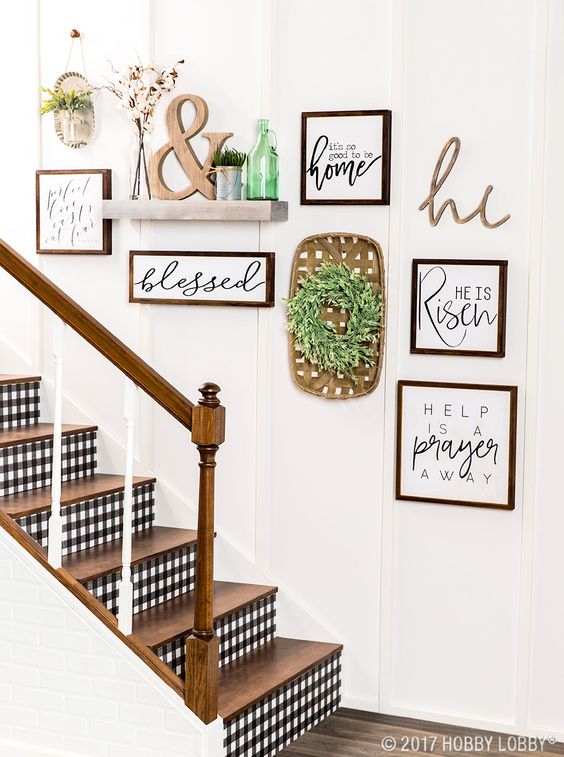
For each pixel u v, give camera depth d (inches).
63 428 173.3
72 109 173.6
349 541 162.7
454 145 153.3
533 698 153.4
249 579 168.6
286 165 163.5
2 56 180.2
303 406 164.4
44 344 180.5
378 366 159.0
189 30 168.1
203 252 167.2
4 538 139.3
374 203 157.4
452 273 153.9
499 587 154.6
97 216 174.1
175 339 171.8
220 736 132.4
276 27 162.6
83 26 174.6
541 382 150.8
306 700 153.6
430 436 156.3
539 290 150.0
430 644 158.9
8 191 181.0
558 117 148.0
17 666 139.8
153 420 174.1
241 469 168.9
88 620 135.1
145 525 171.8
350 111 157.8
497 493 153.2
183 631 143.5
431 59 154.2
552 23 147.4
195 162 167.2
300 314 161.2
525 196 150.6
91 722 136.1
